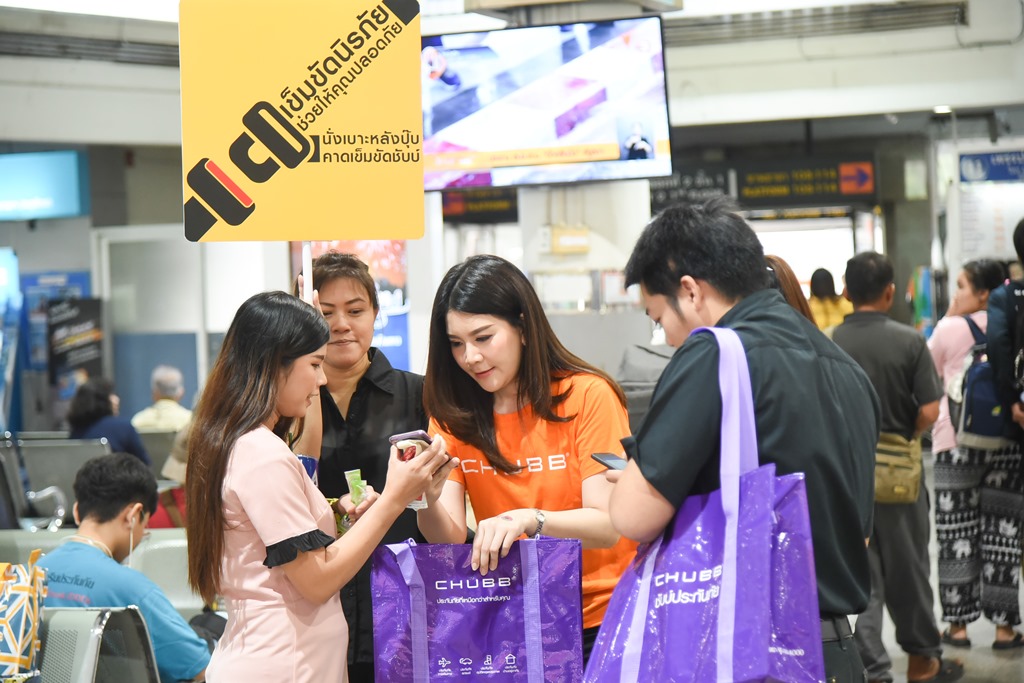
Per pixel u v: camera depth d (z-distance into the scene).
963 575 5.61
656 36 6.20
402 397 3.04
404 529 2.93
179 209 12.78
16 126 9.62
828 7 9.30
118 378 11.20
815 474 2.00
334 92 2.80
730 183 13.98
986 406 5.36
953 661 5.35
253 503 2.27
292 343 2.37
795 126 14.43
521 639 2.34
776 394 1.99
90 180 12.07
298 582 2.27
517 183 6.33
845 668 2.03
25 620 2.68
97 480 3.38
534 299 2.65
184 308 10.97
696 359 2.00
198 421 2.38
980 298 6.00
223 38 2.78
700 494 2.02
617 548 2.70
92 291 11.55
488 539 2.33
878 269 4.98
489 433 2.69
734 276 2.11
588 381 2.68
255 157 2.79
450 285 2.63
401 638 2.34
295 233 2.80
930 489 10.18
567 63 6.25
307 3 2.80
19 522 5.56
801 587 1.87
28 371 11.99
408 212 2.84
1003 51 9.77
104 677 2.81
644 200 7.07
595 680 1.99
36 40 9.25
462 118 6.33
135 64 10.00
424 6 7.69
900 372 4.88
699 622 1.91
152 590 3.27
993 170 9.87
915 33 9.86
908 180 15.13
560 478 2.67
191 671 3.29
